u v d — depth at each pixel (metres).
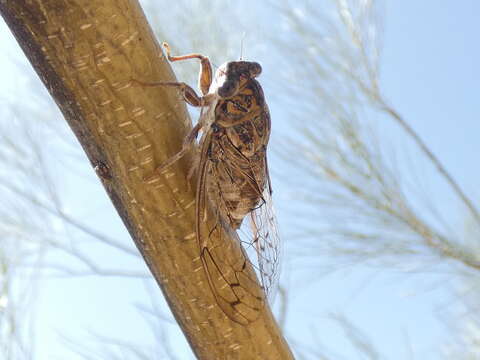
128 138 0.19
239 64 0.21
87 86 0.19
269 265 0.22
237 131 0.21
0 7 0.18
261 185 0.21
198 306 0.20
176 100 0.20
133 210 0.20
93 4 0.19
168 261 0.20
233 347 0.21
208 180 0.20
